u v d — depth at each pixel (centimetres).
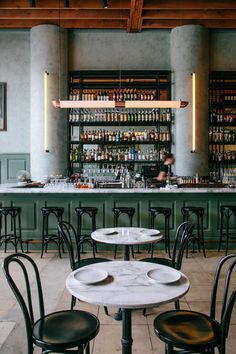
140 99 728
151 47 773
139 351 242
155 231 328
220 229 525
